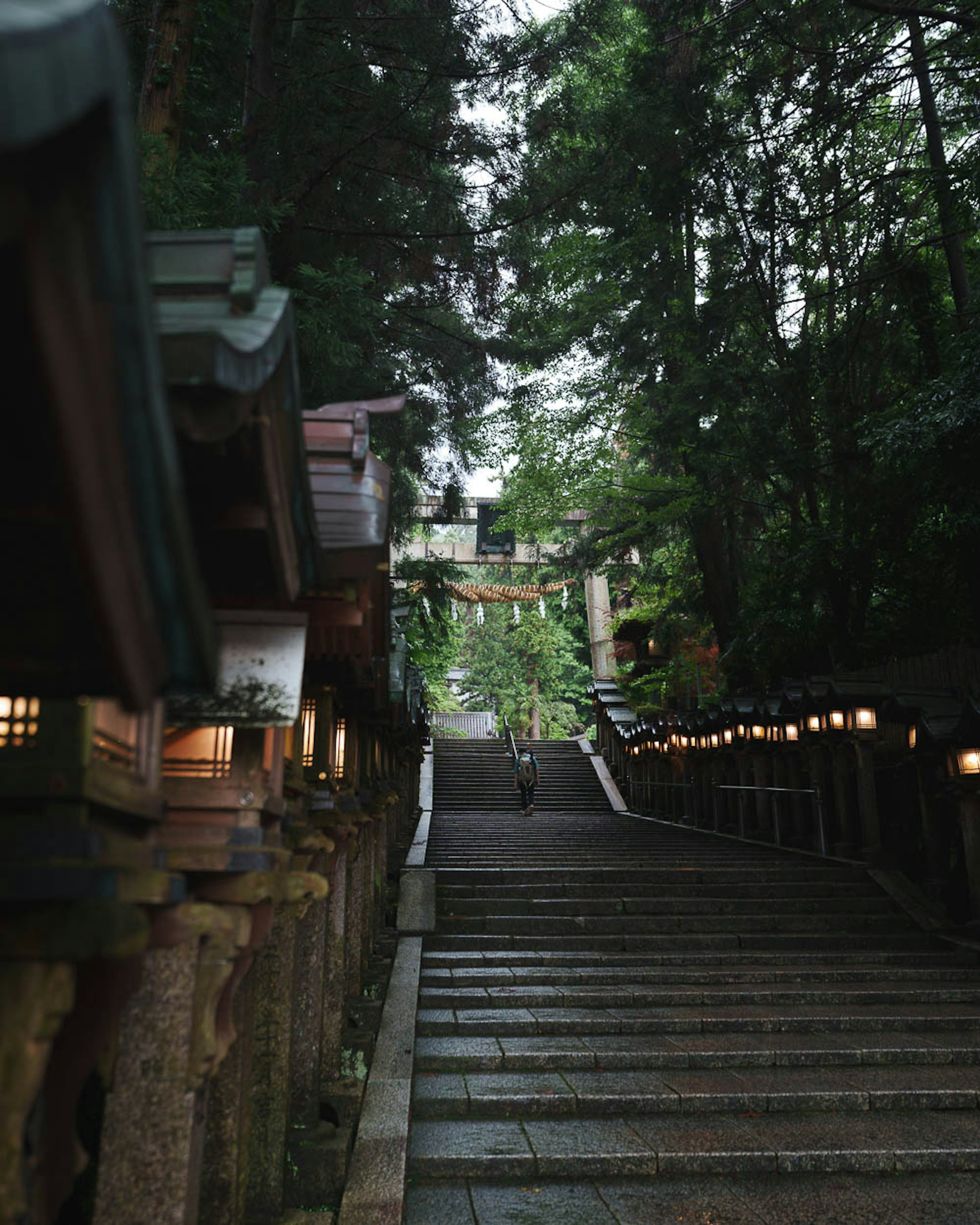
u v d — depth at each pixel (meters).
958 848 9.74
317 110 8.23
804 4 13.03
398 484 11.69
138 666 1.35
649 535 18.11
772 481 15.33
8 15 0.84
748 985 8.00
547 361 11.61
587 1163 4.69
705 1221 4.14
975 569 12.05
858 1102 5.52
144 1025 2.26
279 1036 3.83
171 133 6.96
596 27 9.75
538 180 10.08
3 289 0.99
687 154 13.47
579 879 10.62
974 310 10.19
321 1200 4.11
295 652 2.61
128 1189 2.19
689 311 15.58
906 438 9.87
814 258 14.87
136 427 1.19
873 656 14.39
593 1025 6.83
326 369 7.82
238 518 2.23
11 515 1.29
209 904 2.37
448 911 9.61
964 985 7.98
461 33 8.92
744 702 14.47
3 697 1.70
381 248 9.88
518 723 38.03
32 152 0.96
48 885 1.62
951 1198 4.40
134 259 1.12
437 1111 5.39
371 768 7.79
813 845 12.85
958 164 11.11
